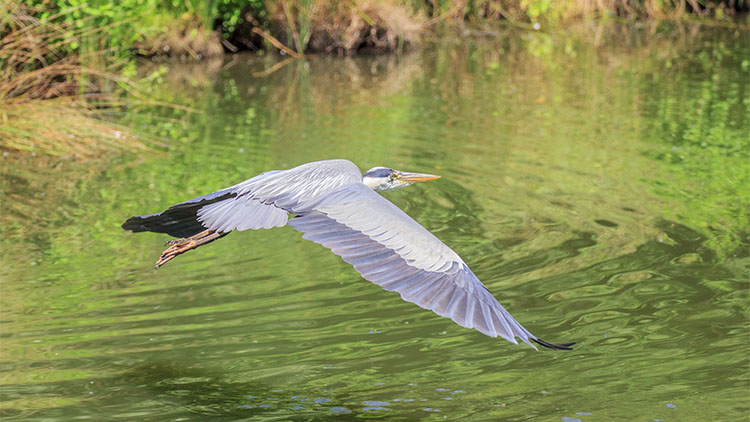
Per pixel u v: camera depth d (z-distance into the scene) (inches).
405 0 1175.0
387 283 177.0
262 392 322.3
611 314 389.1
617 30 1274.6
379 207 192.4
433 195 559.8
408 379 332.5
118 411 307.6
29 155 628.4
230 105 806.5
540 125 740.0
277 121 748.6
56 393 319.9
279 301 401.7
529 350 355.9
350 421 302.7
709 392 321.7
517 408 311.4
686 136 704.4
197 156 638.5
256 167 611.8
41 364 341.1
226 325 376.8
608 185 579.8
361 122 747.4
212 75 940.0
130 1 820.6
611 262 449.1
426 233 185.2
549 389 325.1
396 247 183.2
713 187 574.2
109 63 828.6
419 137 698.2
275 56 1055.0
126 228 227.3
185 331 370.9
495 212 527.5
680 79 931.3
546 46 1145.4
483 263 448.8
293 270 439.5
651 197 554.9
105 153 639.8
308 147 665.0
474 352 354.9
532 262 449.7
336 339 364.5
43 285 417.1
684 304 398.6
